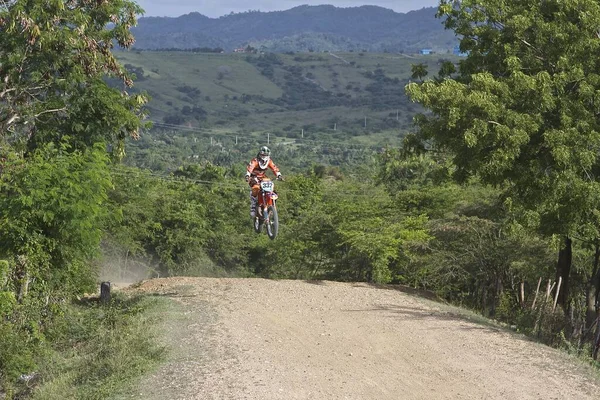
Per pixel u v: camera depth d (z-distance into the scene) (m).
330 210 63.03
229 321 22.38
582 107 27.11
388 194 74.38
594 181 26.55
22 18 28.19
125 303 26.30
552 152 26.02
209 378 16.42
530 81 26.67
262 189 20.92
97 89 30.73
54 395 17.09
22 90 30.28
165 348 18.94
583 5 27.97
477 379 17.20
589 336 25.34
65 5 30.77
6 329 19.73
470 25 31.23
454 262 39.19
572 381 17.14
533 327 24.62
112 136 32.44
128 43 32.12
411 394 16.02
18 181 22.86
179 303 25.58
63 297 24.09
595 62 28.12
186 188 84.06
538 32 28.42
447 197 55.66
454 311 26.73
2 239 22.16
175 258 76.19
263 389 15.66
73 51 30.39
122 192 65.44
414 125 31.38
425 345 20.39
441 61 33.38
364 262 55.72
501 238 38.78
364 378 17.02
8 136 30.67
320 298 27.25
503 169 27.38
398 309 25.84
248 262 83.69
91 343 21.23
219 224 80.50
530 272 37.56
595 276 31.41
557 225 28.00
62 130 31.20
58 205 22.62
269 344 19.66
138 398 15.49
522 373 17.73
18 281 21.56
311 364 17.92
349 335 21.33
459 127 27.91
